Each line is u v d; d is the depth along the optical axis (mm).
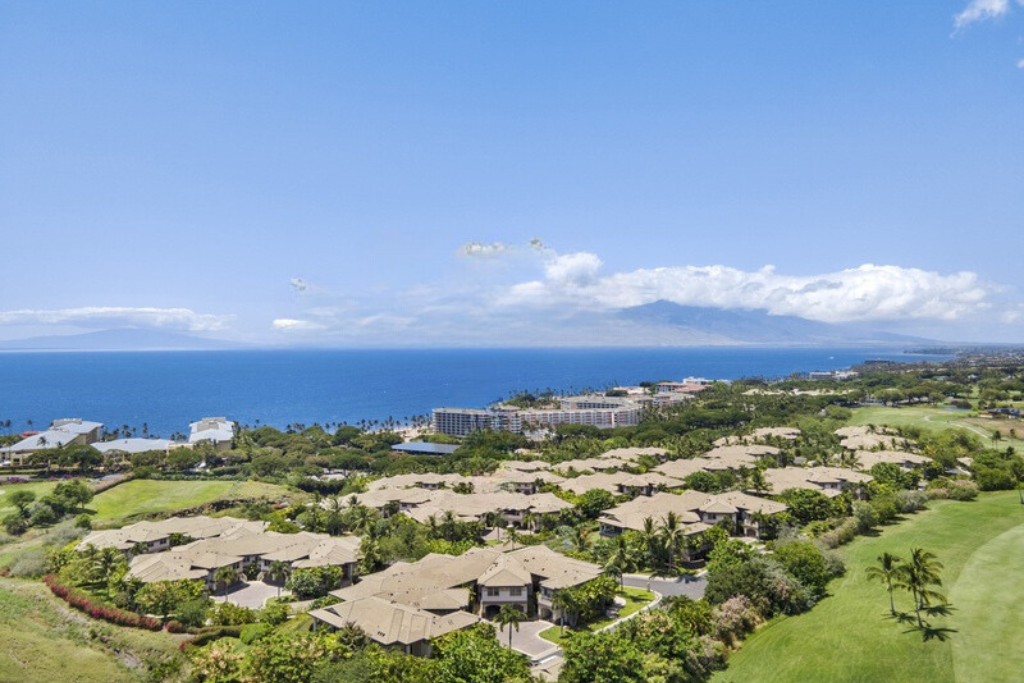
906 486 146750
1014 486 144500
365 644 74438
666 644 71562
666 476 167500
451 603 84250
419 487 169125
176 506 160500
